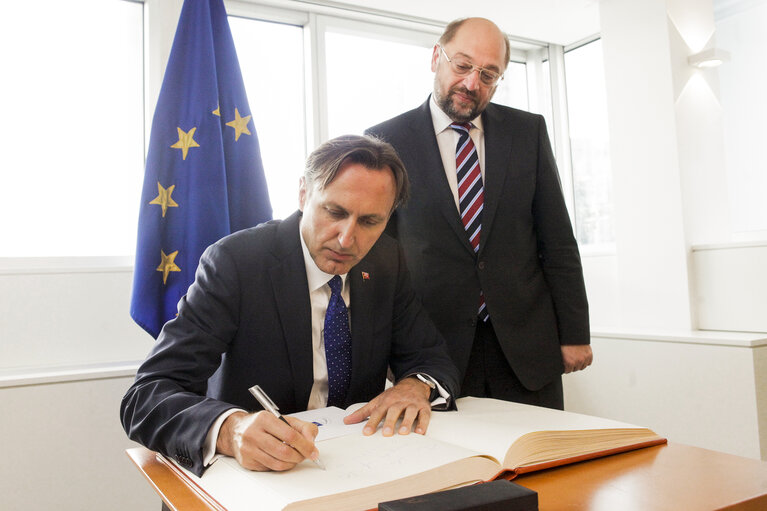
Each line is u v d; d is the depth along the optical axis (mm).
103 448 1811
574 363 1537
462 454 716
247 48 2668
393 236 1554
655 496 636
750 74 2633
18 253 2111
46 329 2037
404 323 1261
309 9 2719
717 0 2766
